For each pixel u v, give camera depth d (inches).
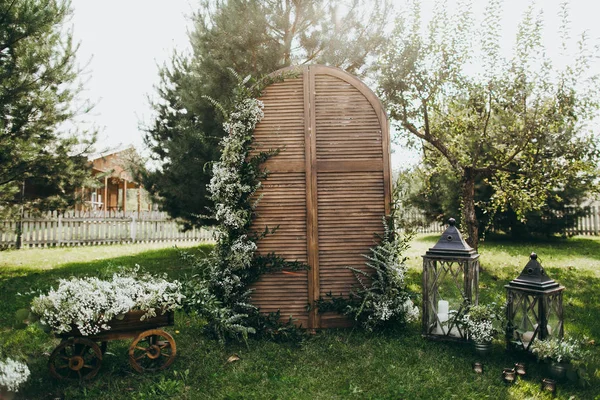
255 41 289.0
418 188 479.5
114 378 136.3
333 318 181.9
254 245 178.2
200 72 322.7
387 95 314.0
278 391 126.6
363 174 185.9
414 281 279.6
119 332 138.7
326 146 187.0
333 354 155.5
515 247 446.9
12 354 146.9
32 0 292.7
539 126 288.8
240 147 181.0
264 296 182.1
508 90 296.5
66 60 316.8
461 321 161.8
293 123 188.2
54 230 546.0
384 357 152.6
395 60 308.0
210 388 129.4
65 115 323.9
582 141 284.2
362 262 183.0
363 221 184.4
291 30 309.4
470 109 314.2
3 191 329.7
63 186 346.3
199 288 167.3
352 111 188.7
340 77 190.2
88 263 370.0
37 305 129.6
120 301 133.2
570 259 362.3
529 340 153.5
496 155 317.4
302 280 182.5
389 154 186.5
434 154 360.2
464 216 318.0
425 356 153.5
